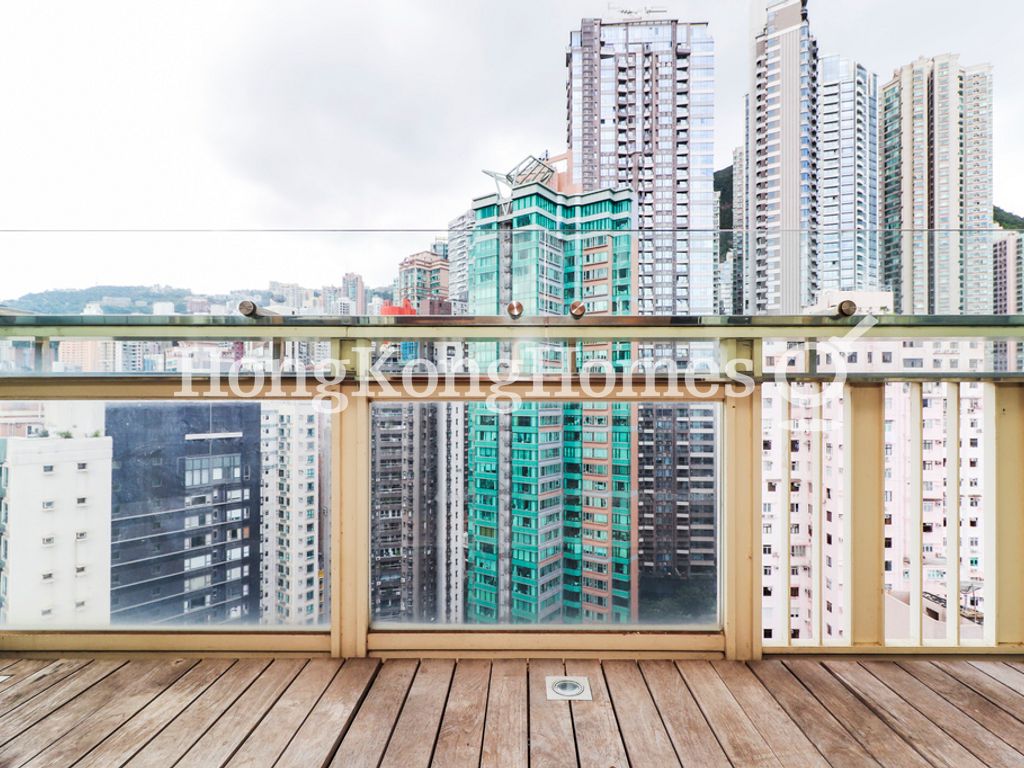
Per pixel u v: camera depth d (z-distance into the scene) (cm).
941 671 159
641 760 116
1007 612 169
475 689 148
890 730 129
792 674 157
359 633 168
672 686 150
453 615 192
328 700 142
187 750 120
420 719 133
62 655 169
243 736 125
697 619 175
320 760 116
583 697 144
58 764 115
